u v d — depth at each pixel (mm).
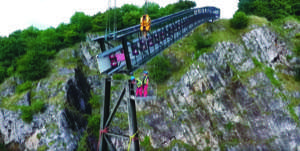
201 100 43406
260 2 61344
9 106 39594
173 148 41469
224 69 44844
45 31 50375
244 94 42281
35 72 42750
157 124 43312
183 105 43844
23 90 41531
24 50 47719
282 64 48375
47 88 41375
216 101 42781
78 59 47562
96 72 47500
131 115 13938
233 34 50250
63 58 46188
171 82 45938
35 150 36688
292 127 39031
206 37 50156
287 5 59875
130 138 13758
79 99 43312
